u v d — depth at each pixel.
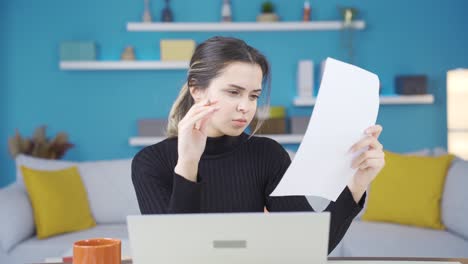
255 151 1.45
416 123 5.09
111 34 4.99
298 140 4.83
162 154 1.39
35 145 4.46
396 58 5.07
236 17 5.03
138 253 0.95
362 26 4.94
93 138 5.01
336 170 1.14
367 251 2.85
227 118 1.26
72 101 5.00
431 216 3.22
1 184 4.96
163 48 4.88
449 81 4.56
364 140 1.11
